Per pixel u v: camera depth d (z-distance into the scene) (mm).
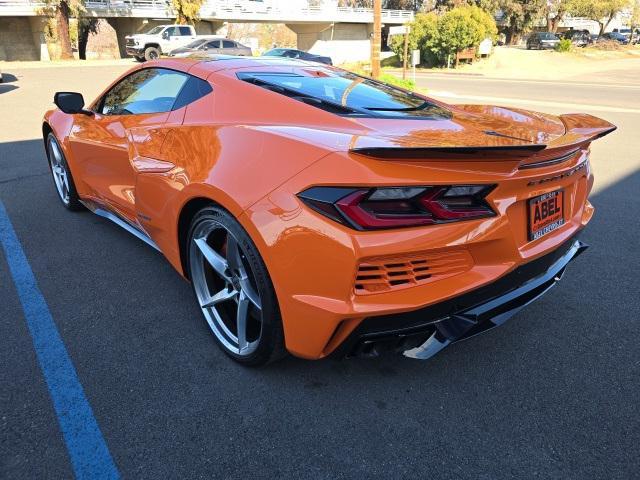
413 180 1767
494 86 21297
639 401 2273
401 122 2436
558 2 63531
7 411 2092
